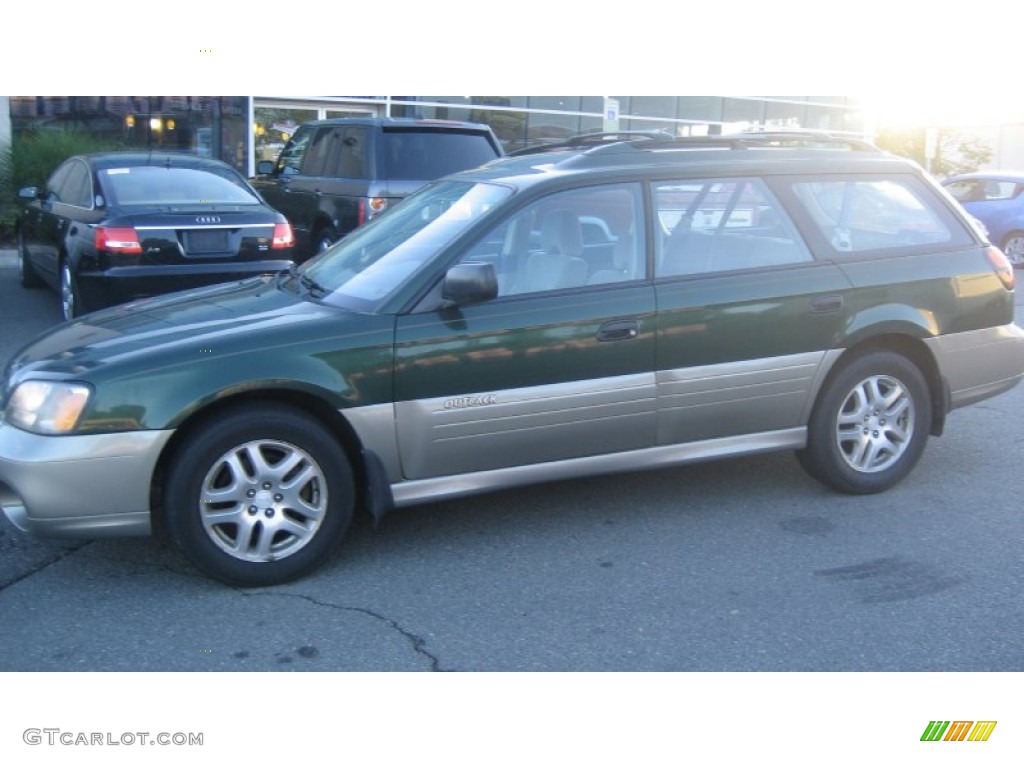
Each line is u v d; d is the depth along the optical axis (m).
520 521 5.31
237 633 4.18
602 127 23.47
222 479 4.49
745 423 5.27
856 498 5.61
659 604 4.42
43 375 4.42
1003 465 6.19
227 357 4.42
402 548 4.98
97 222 8.70
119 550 4.97
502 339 4.73
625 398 4.96
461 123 11.73
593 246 5.02
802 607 4.38
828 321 5.30
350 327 4.59
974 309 5.66
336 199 11.47
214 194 9.34
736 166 5.34
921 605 4.41
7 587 4.58
